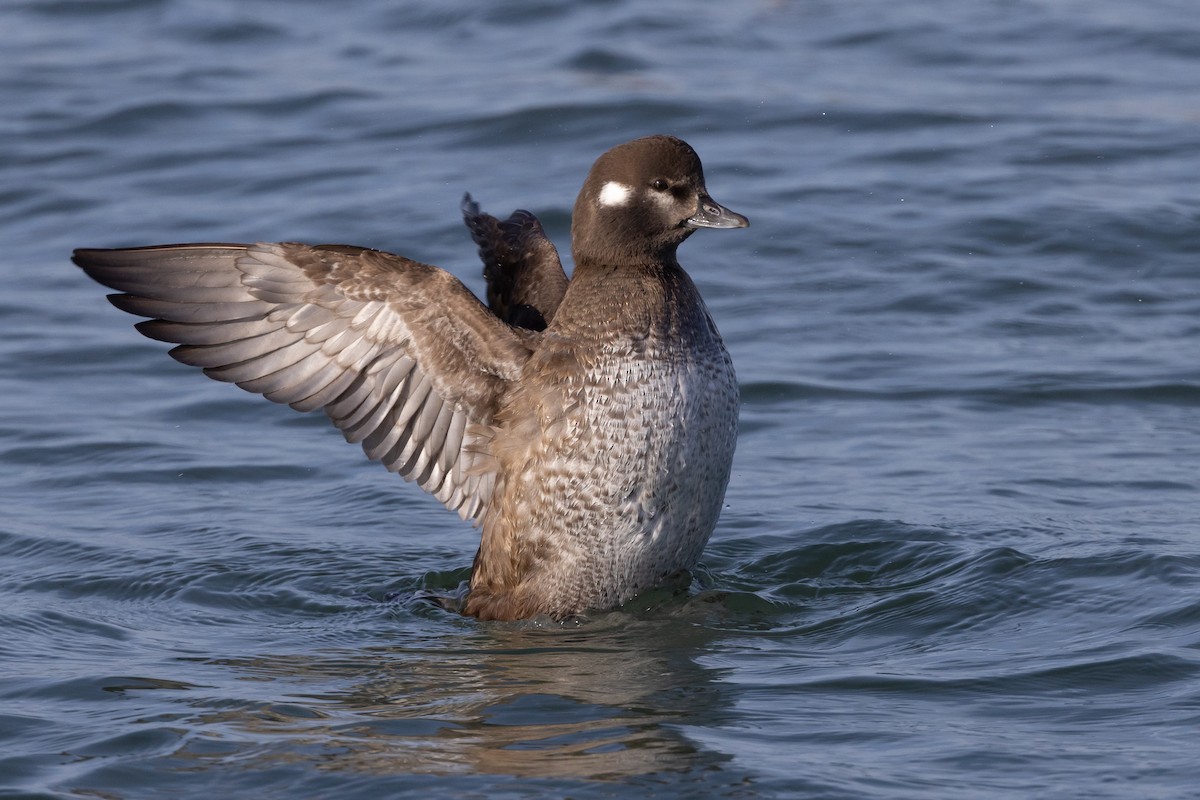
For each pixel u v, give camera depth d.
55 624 9.99
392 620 10.28
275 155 20.42
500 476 10.08
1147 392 14.06
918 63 23.75
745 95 22.05
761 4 26.58
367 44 24.83
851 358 15.01
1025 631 9.52
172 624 10.12
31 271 17.45
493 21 25.58
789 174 19.50
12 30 25.81
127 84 23.03
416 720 8.42
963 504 11.84
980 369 14.66
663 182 9.95
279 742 8.13
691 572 10.45
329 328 9.53
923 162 19.86
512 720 8.41
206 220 18.33
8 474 12.95
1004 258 17.22
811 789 7.45
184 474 12.99
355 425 9.81
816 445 13.22
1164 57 23.91
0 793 7.53
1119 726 8.08
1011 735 8.02
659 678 9.04
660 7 26.09
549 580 10.10
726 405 10.05
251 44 25.03
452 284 9.55
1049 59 23.94
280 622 10.23
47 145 20.92
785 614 10.21
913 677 8.88
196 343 9.37
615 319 9.82
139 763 7.87
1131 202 18.39
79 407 14.39
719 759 7.81
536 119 21.14
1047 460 12.67
